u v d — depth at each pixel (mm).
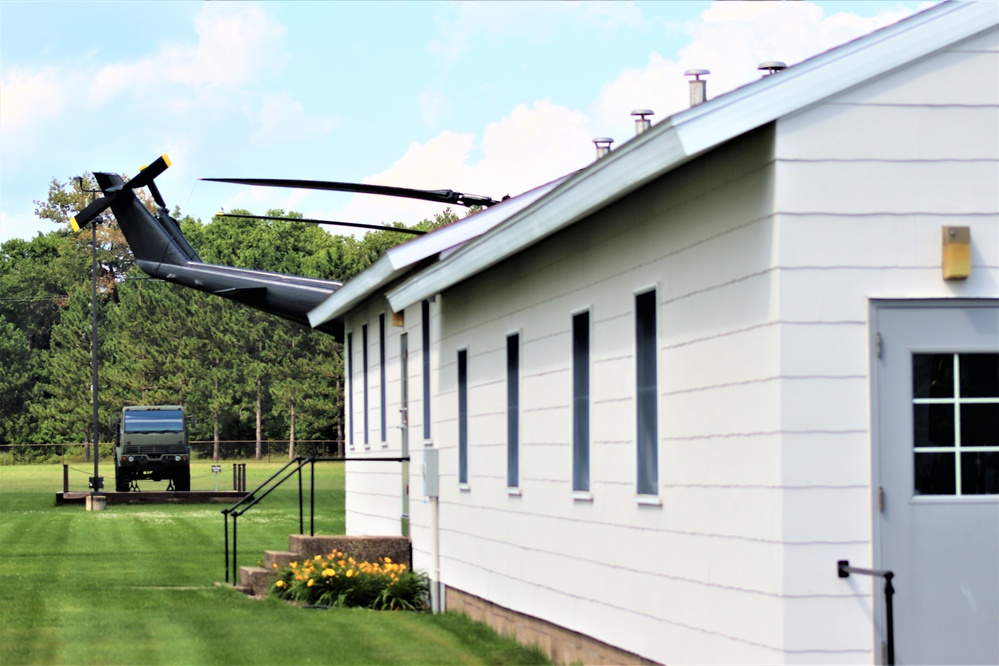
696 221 8820
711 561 8516
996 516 7824
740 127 7746
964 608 7781
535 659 11656
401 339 18359
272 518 31594
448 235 16062
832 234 7805
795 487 7652
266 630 13070
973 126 8000
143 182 31844
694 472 8789
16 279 106750
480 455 13992
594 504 10664
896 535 7738
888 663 7391
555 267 11688
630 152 8602
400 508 18328
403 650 12016
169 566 20062
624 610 10000
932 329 7855
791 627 7590
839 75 7820
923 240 7898
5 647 11992
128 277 87125
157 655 11602
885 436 7762
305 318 30078
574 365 11188
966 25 7945
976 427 7867
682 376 8984
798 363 7711
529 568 12312
